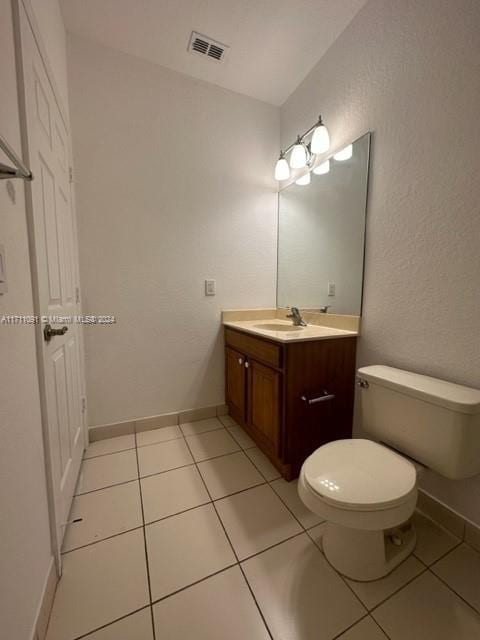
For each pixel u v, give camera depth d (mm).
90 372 1836
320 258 1878
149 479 1513
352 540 1000
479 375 1079
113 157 1758
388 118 1363
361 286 1570
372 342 1523
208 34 1616
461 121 1076
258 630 845
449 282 1152
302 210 2043
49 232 1091
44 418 926
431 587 965
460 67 1066
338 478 967
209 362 2180
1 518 625
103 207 1761
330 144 1742
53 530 963
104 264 1798
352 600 923
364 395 1336
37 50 985
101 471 1575
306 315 2029
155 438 1916
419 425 1107
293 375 1456
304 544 1134
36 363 896
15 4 791
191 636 829
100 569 1024
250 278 2250
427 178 1206
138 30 1594
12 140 770
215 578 996
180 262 2004
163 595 940
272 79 1944
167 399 2074
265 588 963
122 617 877
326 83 1744
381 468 1017
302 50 1721
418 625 855
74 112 1646
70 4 1437
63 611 890
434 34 1143
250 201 2189
